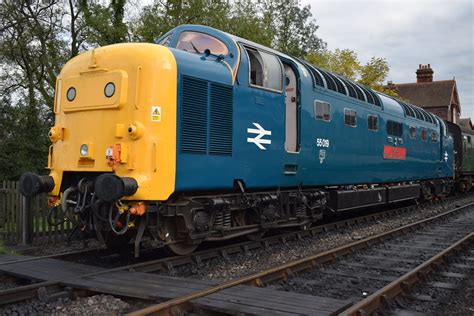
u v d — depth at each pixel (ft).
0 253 25.70
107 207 21.85
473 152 90.33
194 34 27.94
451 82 176.96
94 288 17.75
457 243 29.17
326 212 37.83
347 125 37.65
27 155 55.42
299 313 14.83
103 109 22.15
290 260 26.30
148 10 59.93
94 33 59.31
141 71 21.53
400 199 50.90
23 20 57.57
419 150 55.93
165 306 15.08
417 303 18.81
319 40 127.03
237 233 26.37
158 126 21.20
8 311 16.28
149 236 22.81
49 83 60.95
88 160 22.48
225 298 16.38
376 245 31.12
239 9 70.28
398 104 51.83
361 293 19.99
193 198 23.58
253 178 26.53
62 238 30.73
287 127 31.12
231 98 25.08
